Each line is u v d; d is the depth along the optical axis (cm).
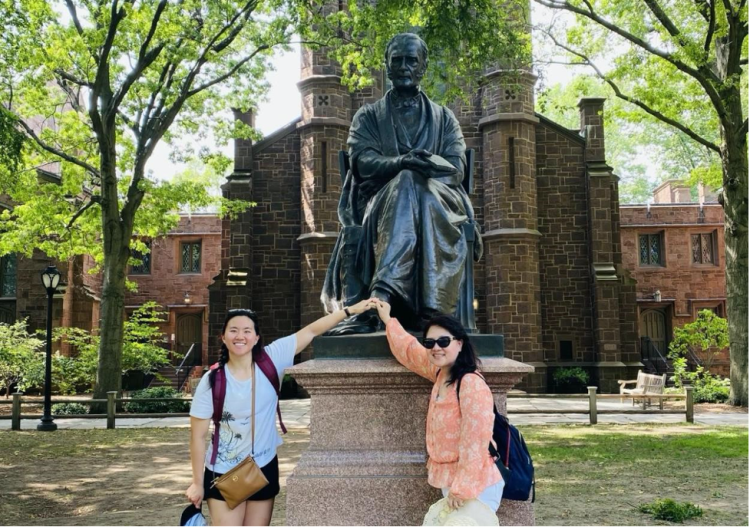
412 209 505
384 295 483
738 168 1967
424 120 571
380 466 433
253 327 387
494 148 2658
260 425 384
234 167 2742
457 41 1388
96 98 1850
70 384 2578
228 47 2092
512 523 416
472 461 338
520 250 2594
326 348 462
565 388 2616
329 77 2658
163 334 3369
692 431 1427
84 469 1062
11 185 2033
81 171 2181
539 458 1075
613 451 1146
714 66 2116
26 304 2930
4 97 1956
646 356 3322
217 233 3469
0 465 1105
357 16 1647
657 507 676
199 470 375
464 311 540
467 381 354
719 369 3250
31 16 1770
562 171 2791
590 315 2727
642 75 2056
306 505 428
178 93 2042
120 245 1973
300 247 2706
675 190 3853
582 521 652
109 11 1812
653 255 3466
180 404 1983
